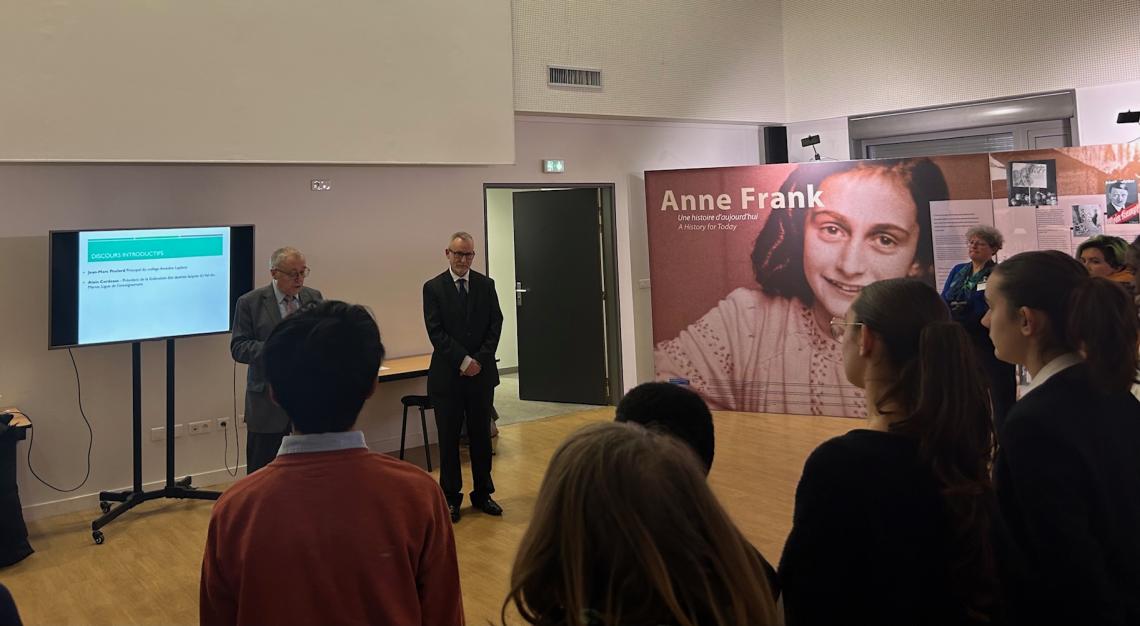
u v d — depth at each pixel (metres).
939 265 6.02
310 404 1.30
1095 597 1.23
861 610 1.13
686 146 7.46
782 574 1.21
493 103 5.70
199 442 5.12
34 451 4.59
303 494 1.27
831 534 1.15
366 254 5.71
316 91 5.00
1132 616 1.27
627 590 0.81
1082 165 5.75
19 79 4.15
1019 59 6.50
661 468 0.87
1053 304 1.44
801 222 6.36
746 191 6.50
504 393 7.99
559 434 6.27
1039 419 1.32
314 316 1.36
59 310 4.29
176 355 5.04
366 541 1.26
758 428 6.03
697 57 7.17
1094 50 6.21
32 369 4.58
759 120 7.54
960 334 1.23
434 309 4.29
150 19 4.48
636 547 0.82
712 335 6.66
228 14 4.70
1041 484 1.28
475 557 3.74
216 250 4.73
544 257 7.43
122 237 4.44
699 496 0.88
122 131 4.41
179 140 4.57
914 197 6.05
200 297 4.70
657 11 6.95
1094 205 5.74
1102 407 1.37
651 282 6.83
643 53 6.88
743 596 0.86
